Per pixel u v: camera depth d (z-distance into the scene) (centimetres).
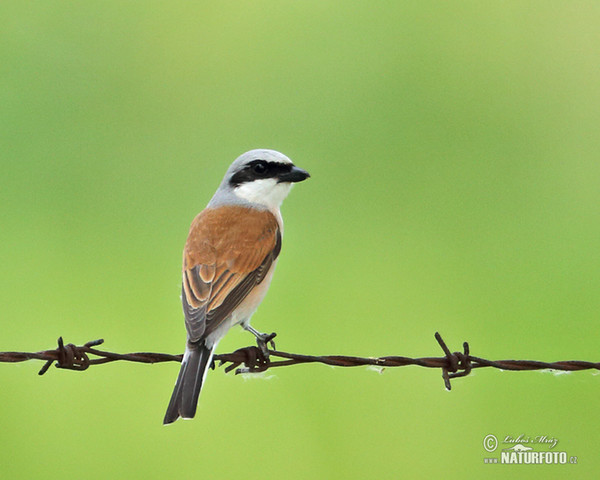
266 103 1592
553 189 1484
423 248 1359
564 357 1172
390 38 1700
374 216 1419
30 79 1554
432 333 1209
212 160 1466
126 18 1675
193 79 1595
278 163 877
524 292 1281
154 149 1483
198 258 802
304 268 1309
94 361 700
